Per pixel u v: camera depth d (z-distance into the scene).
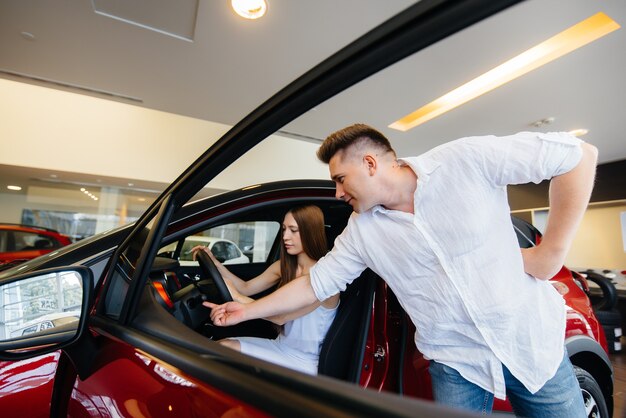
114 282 0.75
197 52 2.82
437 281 0.75
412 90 3.25
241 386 0.34
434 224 0.72
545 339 0.74
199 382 0.41
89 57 2.94
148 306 0.67
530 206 6.38
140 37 2.65
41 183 7.48
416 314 0.82
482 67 2.84
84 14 2.40
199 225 1.06
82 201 8.05
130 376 0.53
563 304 0.81
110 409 0.53
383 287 1.09
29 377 0.69
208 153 0.58
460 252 0.71
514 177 0.67
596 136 4.39
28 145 5.96
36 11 2.38
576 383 0.81
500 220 0.71
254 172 7.73
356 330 1.06
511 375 0.76
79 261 0.82
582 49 2.55
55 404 0.69
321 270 0.92
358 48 0.35
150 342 0.53
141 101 3.79
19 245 4.67
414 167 0.72
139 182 7.09
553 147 0.63
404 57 0.34
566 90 3.20
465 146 0.69
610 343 3.48
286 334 1.09
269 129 0.49
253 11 2.37
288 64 2.97
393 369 1.05
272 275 1.36
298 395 0.29
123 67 3.09
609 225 5.52
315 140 4.91
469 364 0.76
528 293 0.74
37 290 0.70
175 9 2.35
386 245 0.80
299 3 2.25
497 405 1.08
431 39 0.31
